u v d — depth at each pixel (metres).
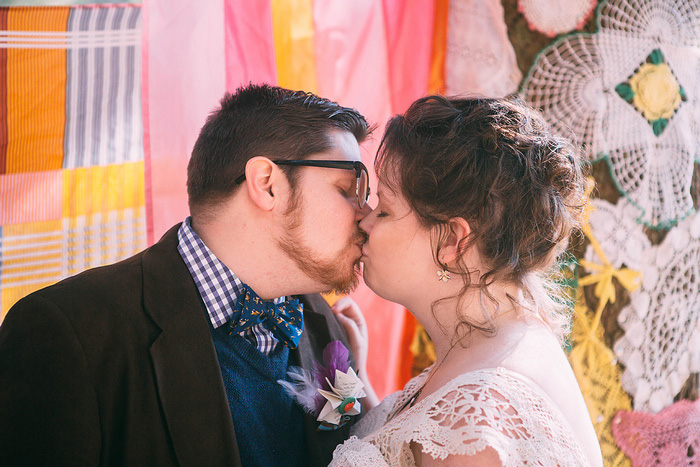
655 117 2.08
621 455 2.17
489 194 1.09
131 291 1.25
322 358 1.55
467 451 0.92
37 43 1.59
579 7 1.99
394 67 1.94
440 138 1.12
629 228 2.09
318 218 1.32
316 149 1.33
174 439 1.18
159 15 1.71
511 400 0.97
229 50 1.77
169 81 1.72
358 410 1.46
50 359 1.14
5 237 1.60
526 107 1.23
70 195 1.65
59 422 1.12
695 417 2.30
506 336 1.10
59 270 1.66
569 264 1.87
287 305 1.45
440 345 1.19
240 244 1.33
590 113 2.01
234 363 1.32
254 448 1.30
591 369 2.11
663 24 2.10
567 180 1.17
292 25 1.84
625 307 2.13
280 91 1.38
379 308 2.03
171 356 1.21
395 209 1.18
